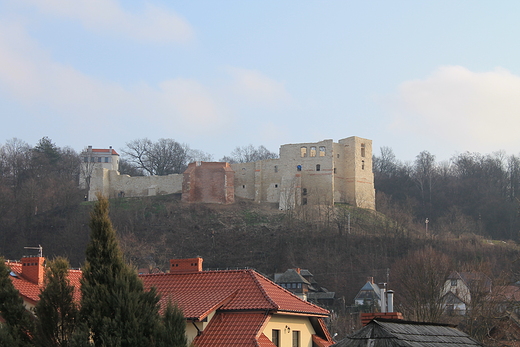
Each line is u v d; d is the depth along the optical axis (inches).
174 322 853.8
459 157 7406.5
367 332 689.0
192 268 1253.7
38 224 5118.1
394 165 7716.5
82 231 4933.6
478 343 776.9
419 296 2188.7
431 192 6825.8
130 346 813.9
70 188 5634.8
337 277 4293.8
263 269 4493.1
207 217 5123.0
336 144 5334.6
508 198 6589.6
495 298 1873.8
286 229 4889.3
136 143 7106.3
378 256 4495.6
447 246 4598.9
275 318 1072.2
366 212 5187.0
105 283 861.2
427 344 699.4
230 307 1042.1
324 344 1165.7
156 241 4810.5
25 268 1176.2
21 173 6392.7
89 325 828.0
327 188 5182.1
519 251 4330.7
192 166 5457.7
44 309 844.6
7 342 799.1
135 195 5600.4
